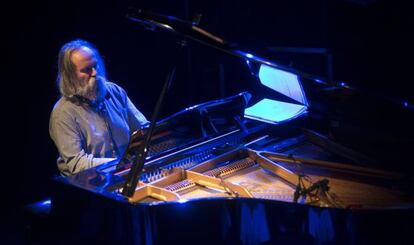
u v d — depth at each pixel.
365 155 6.14
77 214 5.03
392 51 8.91
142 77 10.98
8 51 10.80
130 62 10.91
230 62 10.22
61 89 6.43
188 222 4.62
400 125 6.56
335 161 6.04
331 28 9.27
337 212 4.62
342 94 6.99
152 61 10.88
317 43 9.58
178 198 5.01
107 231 4.77
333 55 9.26
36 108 11.09
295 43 9.80
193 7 10.44
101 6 10.59
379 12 8.83
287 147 6.50
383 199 5.14
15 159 10.02
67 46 6.38
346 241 4.68
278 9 9.82
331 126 6.63
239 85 10.23
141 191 5.24
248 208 4.64
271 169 5.88
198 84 10.67
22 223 8.22
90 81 6.32
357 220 4.60
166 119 5.72
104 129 6.59
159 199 5.23
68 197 5.06
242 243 4.71
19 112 11.12
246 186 5.56
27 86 11.01
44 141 10.51
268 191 5.43
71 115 6.37
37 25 10.66
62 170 6.51
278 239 4.75
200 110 6.05
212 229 4.67
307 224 4.70
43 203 6.13
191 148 6.04
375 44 9.01
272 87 6.62
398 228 4.63
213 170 5.95
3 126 10.90
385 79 9.05
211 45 4.92
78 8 10.58
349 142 6.49
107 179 5.15
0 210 8.60
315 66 9.49
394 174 5.52
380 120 6.67
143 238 4.57
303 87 6.98
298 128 6.82
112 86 6.97
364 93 5.19
